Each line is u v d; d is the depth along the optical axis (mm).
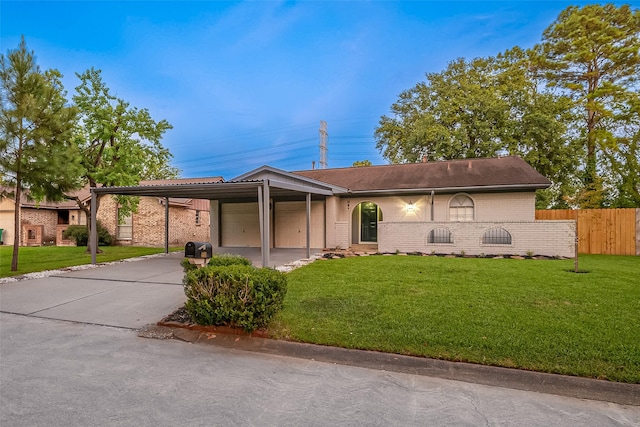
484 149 19656
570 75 20172
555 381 3145
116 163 14180
